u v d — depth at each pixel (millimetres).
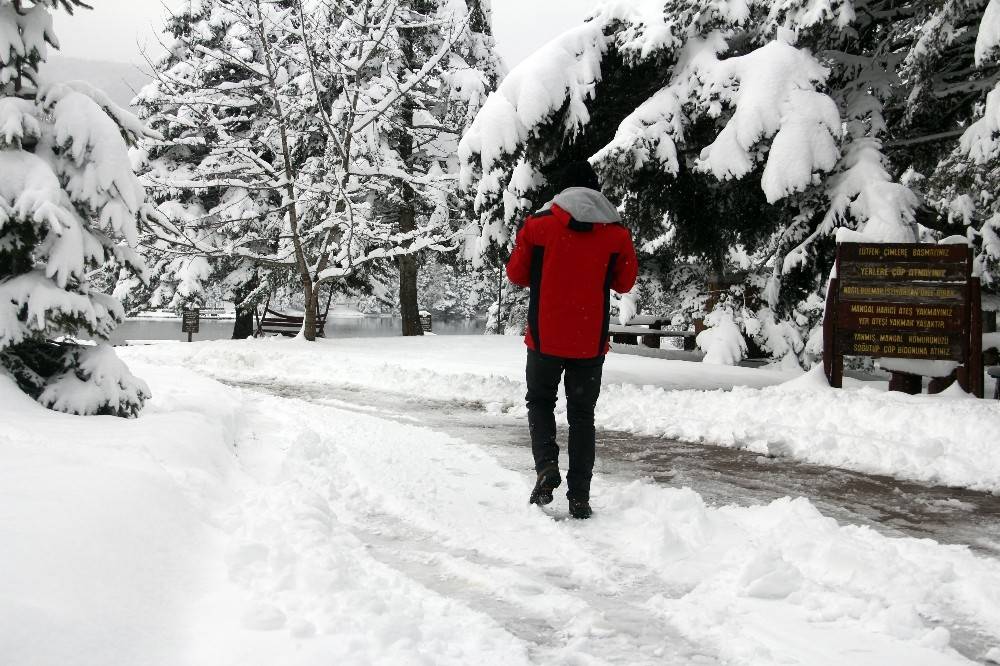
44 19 5082
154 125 22312
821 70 9203
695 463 5320
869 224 8766
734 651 2359
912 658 2330
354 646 2141
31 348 4949
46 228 4797
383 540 3396
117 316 5066
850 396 6477
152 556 2525
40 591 1982
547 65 10180
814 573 3053
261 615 2264
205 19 23312
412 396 8602
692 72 9758
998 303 10930
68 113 4949
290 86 21547
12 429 3785
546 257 3928
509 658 2221
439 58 17109
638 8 10422
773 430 5914
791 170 8617
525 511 3922
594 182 4148
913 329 7250
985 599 2789
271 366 11469
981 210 10391
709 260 12375
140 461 3436
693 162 10125
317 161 19922
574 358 3902
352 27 18859
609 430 6703
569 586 2924
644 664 2270
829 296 7547
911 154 11656
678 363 11523
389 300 27891
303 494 3691
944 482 4766
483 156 10328
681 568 3107
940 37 9305
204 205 23672
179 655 1991
